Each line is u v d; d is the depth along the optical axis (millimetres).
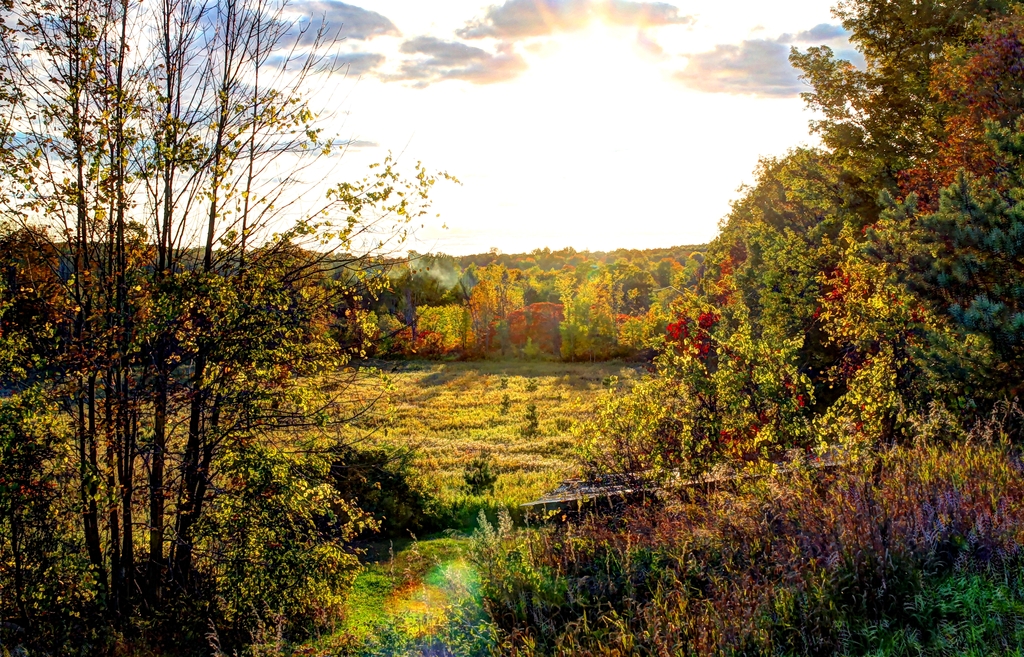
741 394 9422
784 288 24219
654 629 5031
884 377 9656
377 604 8648
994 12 20750
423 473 20328
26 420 7758
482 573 7180
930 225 10172
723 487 8641
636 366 75000
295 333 9281
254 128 9320
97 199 8625
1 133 8375
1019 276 9406
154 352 8695
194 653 7809
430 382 64125
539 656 5316
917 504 5707
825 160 30375
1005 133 11234
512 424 38281
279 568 8242
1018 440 7934
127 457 8898
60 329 8852
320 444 9672
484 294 94812
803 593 4926
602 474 10211
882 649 4199
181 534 9102
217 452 9234
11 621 7883
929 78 23797
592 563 7020
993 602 4273
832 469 7699
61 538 8227
